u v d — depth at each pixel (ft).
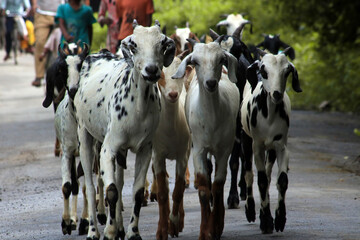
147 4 59.77
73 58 40.04
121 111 33.99
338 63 100.89
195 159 35.91
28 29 160.25
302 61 103.86
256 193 48.44
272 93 35.27
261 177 37.55
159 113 34.91
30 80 137.59
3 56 177.06
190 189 51.21
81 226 39.27
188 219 41.34
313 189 49.37
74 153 40.91
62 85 49.67
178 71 34.73
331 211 41.75
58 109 43.39
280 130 36.68
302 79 101.14
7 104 104.63
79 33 67.15
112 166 34.27
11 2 159.63
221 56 34.47
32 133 77.41
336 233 35.04
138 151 34.94
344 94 96.27
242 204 46.32
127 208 45.44
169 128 36.70
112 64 38.47
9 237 38.63
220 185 36.24
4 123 85.61
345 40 104.22
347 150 65.72
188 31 57.06
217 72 34.47
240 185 47.67
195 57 34.35
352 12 100.07
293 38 103.76
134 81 33.63
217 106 35.27
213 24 92.43
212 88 33.99
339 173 55.88
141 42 32.48
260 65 36.11
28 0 157.69
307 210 41.98
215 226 35.42
